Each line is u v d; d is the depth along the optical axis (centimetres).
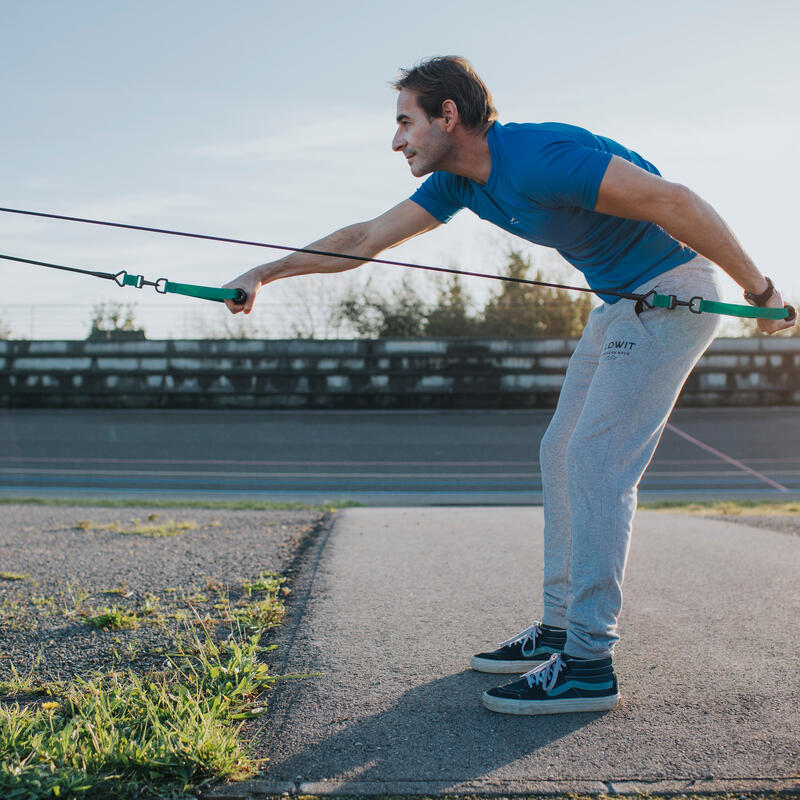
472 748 215
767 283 232
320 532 587
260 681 262
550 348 2620
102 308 2767
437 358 2633
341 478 1586
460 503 1211
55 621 343
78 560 484
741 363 2595
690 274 238
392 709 242
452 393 2631
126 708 234
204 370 2648
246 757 206
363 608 351
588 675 238
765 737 219
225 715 234
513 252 3084
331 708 243
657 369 238
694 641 301
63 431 2209
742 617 331
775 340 2600
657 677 265
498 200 240
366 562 451
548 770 202
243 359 2641
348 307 3003
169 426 2292
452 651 293
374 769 204
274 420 2406
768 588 379
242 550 514
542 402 2625
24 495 1334
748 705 241
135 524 662
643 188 211
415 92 231
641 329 238
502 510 771
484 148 234
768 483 1511
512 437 2106
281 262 279
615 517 238
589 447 240
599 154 213
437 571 425
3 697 254
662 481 1541
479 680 265
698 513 806
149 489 1445
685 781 196
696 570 421
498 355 2625
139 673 275
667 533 557
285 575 427
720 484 1503
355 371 2633
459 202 269
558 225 233
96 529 629
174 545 541
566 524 270
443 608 350
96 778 191
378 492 1413
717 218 216
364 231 281
